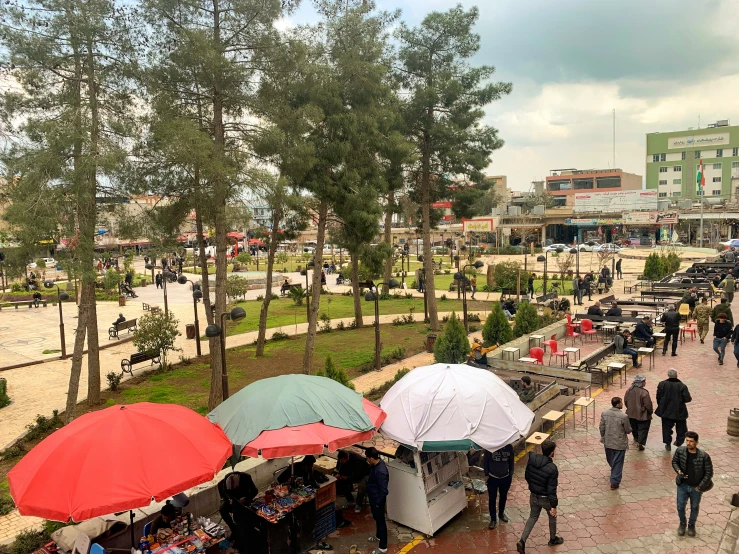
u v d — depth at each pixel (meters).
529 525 7.27
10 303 37.09
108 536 6.98
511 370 14.37
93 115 12.70
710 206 70.88
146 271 59.84
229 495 7.62
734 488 8.90
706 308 18.80
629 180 104.94
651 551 7.27
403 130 21.97
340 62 16.75
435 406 7.70
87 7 12.19
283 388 7.83
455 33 21.78
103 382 18.62
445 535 7.91
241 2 13.76
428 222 24.36
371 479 7.43
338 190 16.77
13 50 11.80
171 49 13.91
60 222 11.48
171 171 14.15
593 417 12.38
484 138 23.39
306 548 7.48
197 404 15.71
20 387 18.36
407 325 26.36
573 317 23.80
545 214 75.88
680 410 10.07
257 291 42.97
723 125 89.06
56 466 5.77
